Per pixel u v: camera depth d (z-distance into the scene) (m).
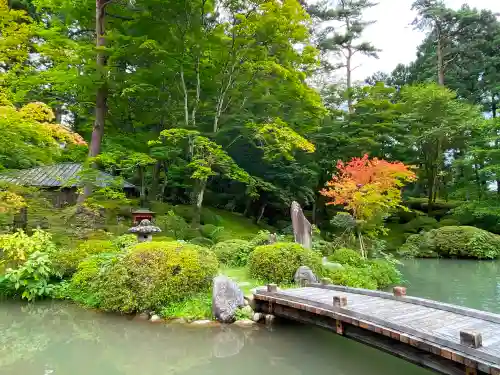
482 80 23.88
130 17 12.57
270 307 5.64
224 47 12.25
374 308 4.72
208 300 6.18
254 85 13.20
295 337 5.24
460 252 14.22
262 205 17.14
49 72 10.92
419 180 21.17
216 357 4.64
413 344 3.52
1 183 8.52
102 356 4.75
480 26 23.09
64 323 5.98
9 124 7.29
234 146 15.90
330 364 4.39
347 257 9.27
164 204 14.07
